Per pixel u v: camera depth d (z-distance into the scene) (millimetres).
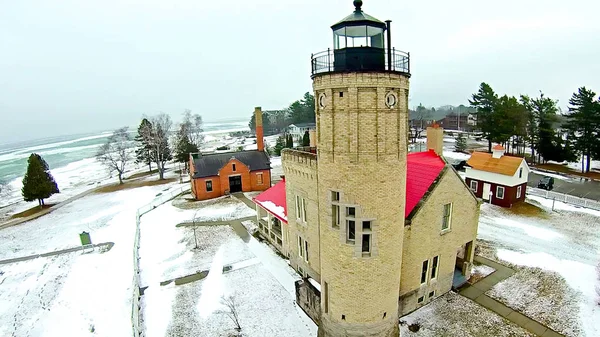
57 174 85688
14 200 59688
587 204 34531
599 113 50062
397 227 14352
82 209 47469
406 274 17328
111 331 18766
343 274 14422
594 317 17078
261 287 21672
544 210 34125
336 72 12453
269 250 27484
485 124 66688
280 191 29250
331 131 13320
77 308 21375
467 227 20047
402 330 16656
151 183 61938
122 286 23531
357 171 13219
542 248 25297
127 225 36844
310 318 18297
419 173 19500
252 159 50062
